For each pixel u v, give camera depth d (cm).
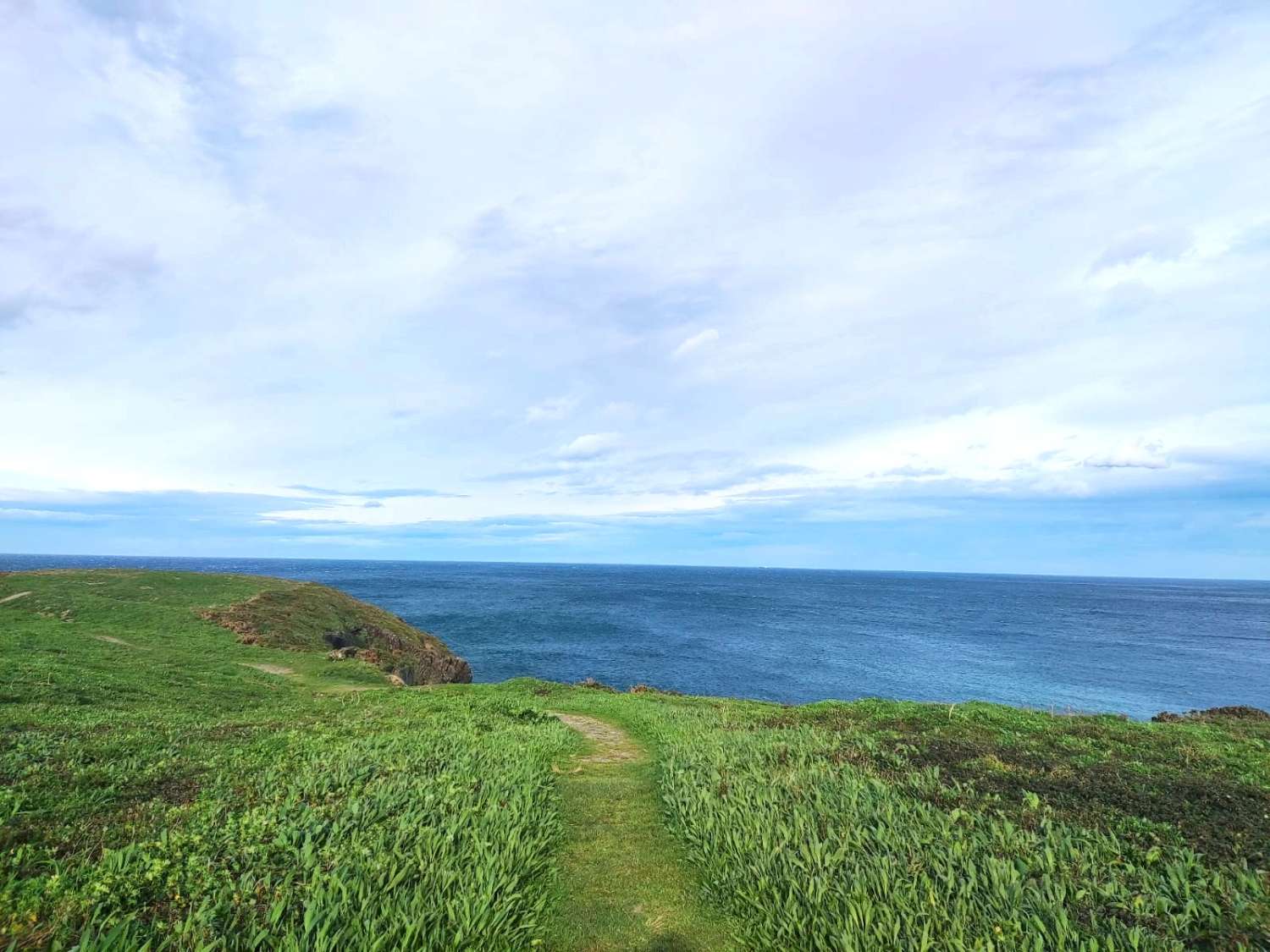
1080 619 11425
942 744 1519
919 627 9450
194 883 701
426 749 1422
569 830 1066
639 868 926
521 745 1564
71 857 748
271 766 1239
